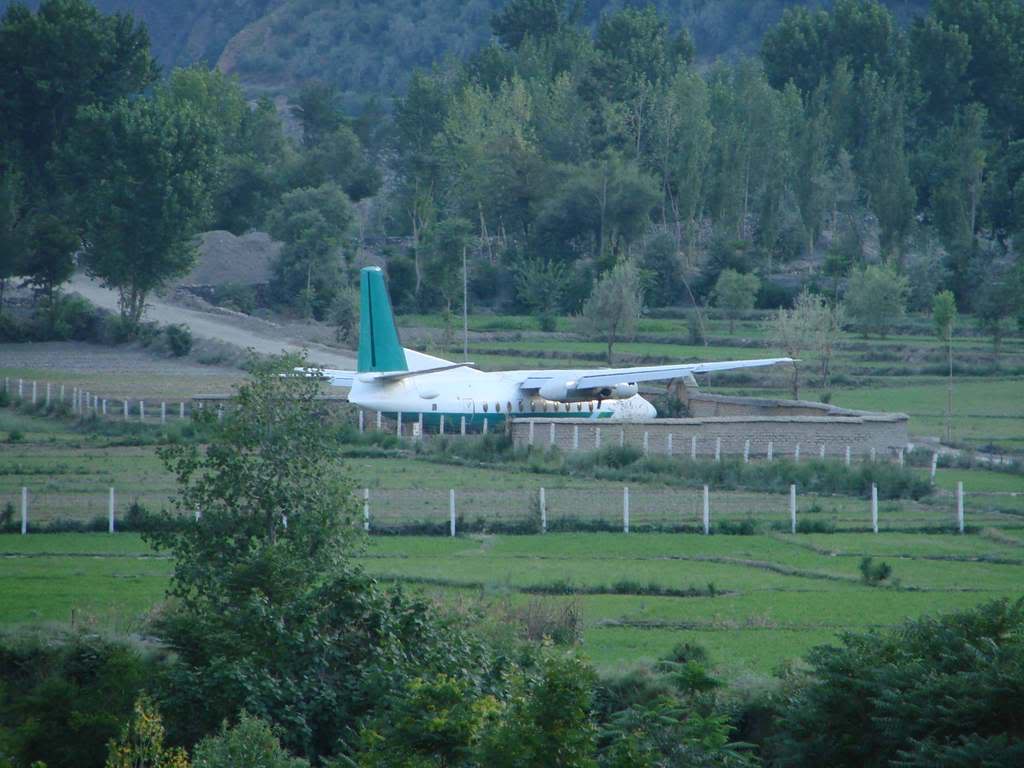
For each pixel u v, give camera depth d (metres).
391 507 191.88
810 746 85.81
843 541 178.00
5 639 107.12
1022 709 79.25
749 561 163.88
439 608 104.12
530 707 74.25
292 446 111.06
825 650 89.25
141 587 143.12
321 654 94.88
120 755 84.50
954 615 90.00
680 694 95.00
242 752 82.06
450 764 77.25
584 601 140.38
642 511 193.50
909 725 81.19
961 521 186.38
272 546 103.94
